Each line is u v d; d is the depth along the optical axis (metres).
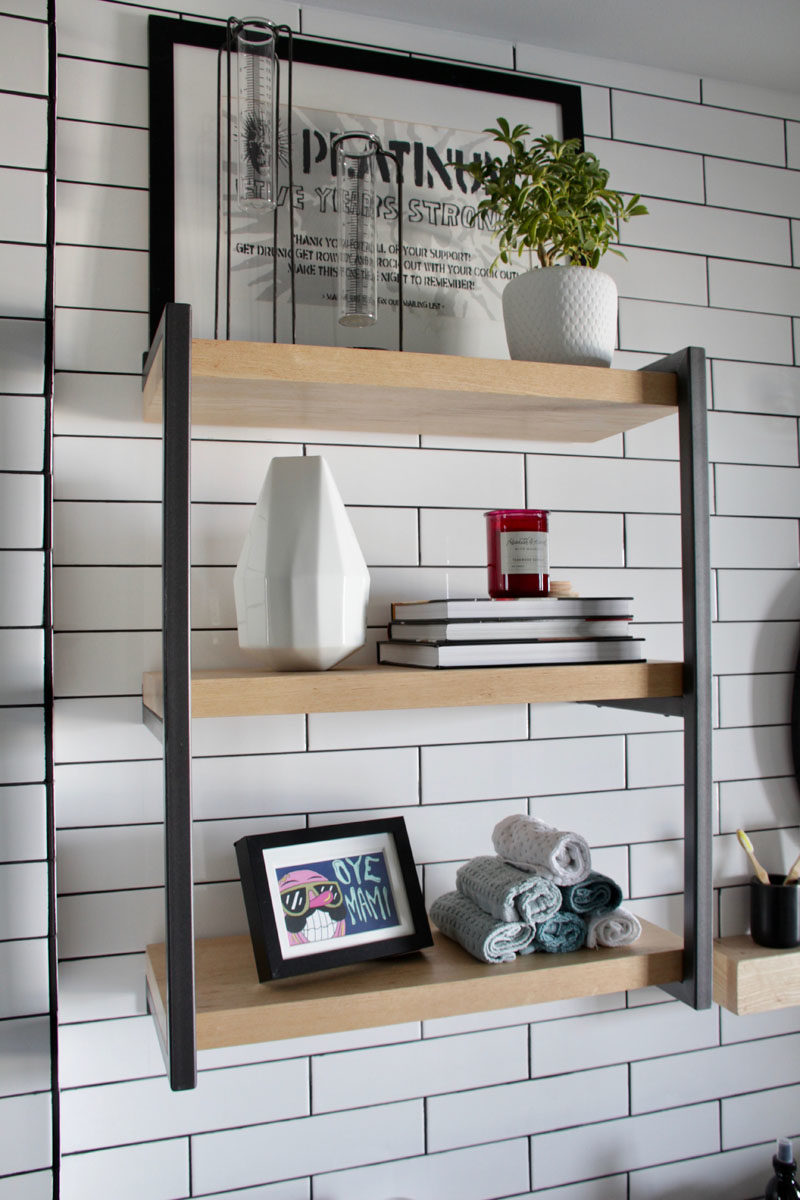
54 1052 1.12
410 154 1.46
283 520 1.17
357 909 1.21
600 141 1.58
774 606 1.66
